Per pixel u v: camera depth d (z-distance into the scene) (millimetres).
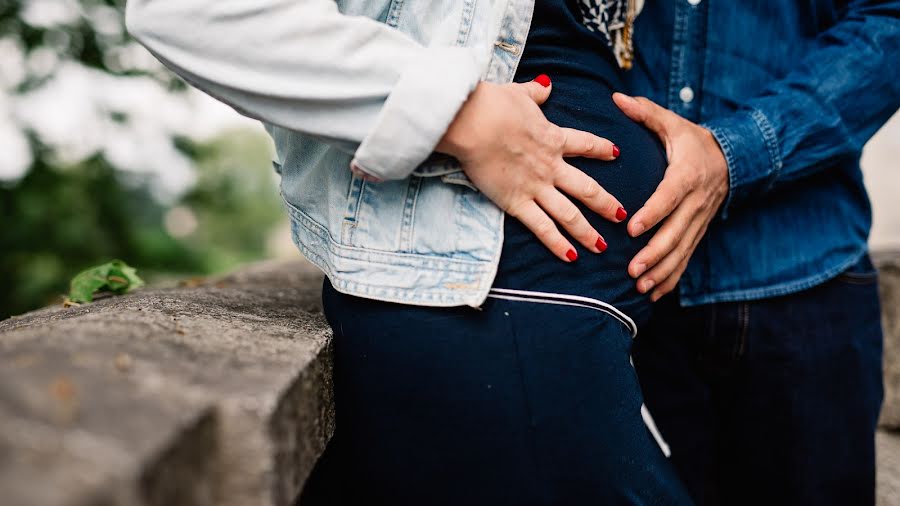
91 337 614
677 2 1001
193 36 613
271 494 527
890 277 1587
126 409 470
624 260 765
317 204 781
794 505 1089
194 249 2395
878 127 980
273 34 611
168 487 441
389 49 633
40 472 387
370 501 773
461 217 699
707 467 1137
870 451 1086
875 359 1089
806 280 1019
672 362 1114
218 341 665
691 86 1011
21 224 2000
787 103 930
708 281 1033
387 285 708
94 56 1949
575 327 705
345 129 638
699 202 840
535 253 706
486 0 706
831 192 1047
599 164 743
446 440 708
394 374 714
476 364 689
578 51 782
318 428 682
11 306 1936
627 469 726
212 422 509
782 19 999
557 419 693
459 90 619
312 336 736
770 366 1043
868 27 949
